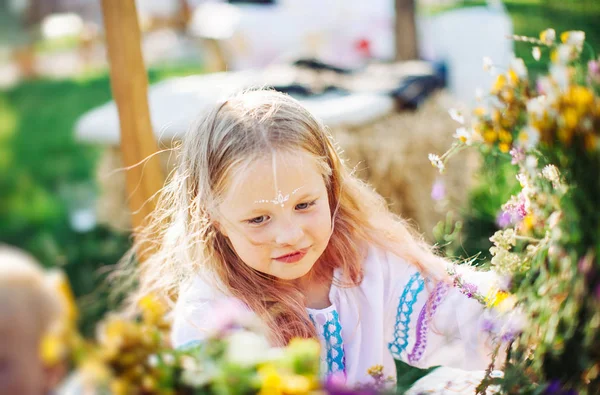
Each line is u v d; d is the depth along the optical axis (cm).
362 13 502
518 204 115
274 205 113
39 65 698
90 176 420
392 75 306
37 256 305
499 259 110
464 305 127
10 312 70
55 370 73
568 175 103
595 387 99
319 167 118
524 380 103
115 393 75
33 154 472
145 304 88
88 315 227
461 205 274
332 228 131
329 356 128
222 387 74
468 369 127
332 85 290
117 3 174
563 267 101
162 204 161
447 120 291
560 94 107
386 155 266
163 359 79
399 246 137
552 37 113
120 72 177
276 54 455
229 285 127
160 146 253
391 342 135
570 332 99
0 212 372
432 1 566
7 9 750
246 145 115
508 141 118
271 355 78
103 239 312
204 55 700
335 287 133
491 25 362
